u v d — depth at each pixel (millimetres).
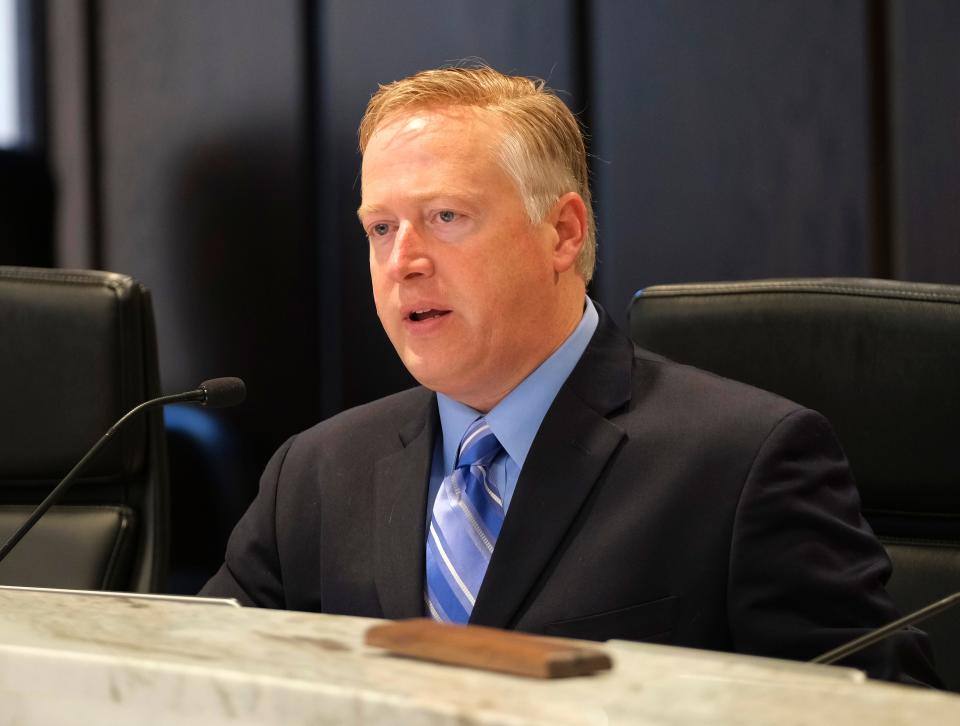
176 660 1550
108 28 7793
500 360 3354
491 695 1382
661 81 6793
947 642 3600
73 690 1582
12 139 7848
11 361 4375
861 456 3715
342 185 7375
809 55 6531
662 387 3463
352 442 3750
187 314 7668
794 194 6570
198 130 7633
